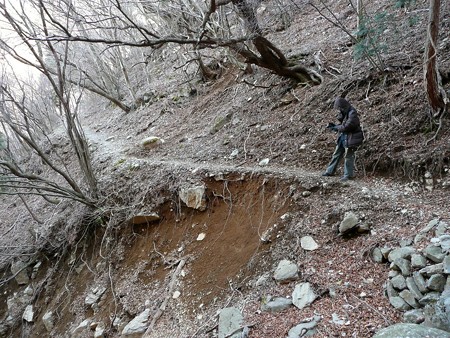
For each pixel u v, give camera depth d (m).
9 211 12.31
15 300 8.49
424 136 5.32
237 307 4.44
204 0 9.89
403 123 5.66
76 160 12.47
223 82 11.56
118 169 9.02
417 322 3.09
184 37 6.26
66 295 7.50
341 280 3.96
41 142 15.16
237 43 7.30
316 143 6.54
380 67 6.73
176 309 5.20
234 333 3.98
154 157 9.10
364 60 7.33
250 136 7.88
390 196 4.76
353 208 4.73
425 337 2.65
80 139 8.29
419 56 6.49
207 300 4.98
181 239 6.48
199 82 12.38
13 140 16.50
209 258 5.70
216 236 6.00
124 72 15.08
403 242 3.93
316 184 5.42
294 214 5.25
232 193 6.39
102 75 17.30
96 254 7.79
